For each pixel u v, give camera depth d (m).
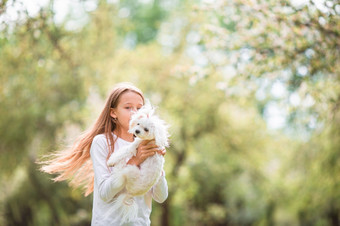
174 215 17.88
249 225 19.31
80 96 13.13
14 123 12.70
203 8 7.91
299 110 8.66
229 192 18.19
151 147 3.14
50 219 15.00
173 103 14.61
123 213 3.21
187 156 15.73
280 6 7.11
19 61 11.01
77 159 3.67
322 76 8.24
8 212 14.32
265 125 15.61
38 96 12.81
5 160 13.12
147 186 3.10
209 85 13.90
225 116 15.26
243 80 8.09
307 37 7.41
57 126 13.02
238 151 15.74
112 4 12.91
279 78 8.09
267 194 17.45
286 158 14.13
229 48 8.05
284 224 17.48
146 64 14.66
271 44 7.69
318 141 11.77
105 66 13.26
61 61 12.02
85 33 12.55
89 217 14.79
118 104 3.48
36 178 14.27
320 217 14.38
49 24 7.30
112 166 3.22
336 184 11.95
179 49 15.45
